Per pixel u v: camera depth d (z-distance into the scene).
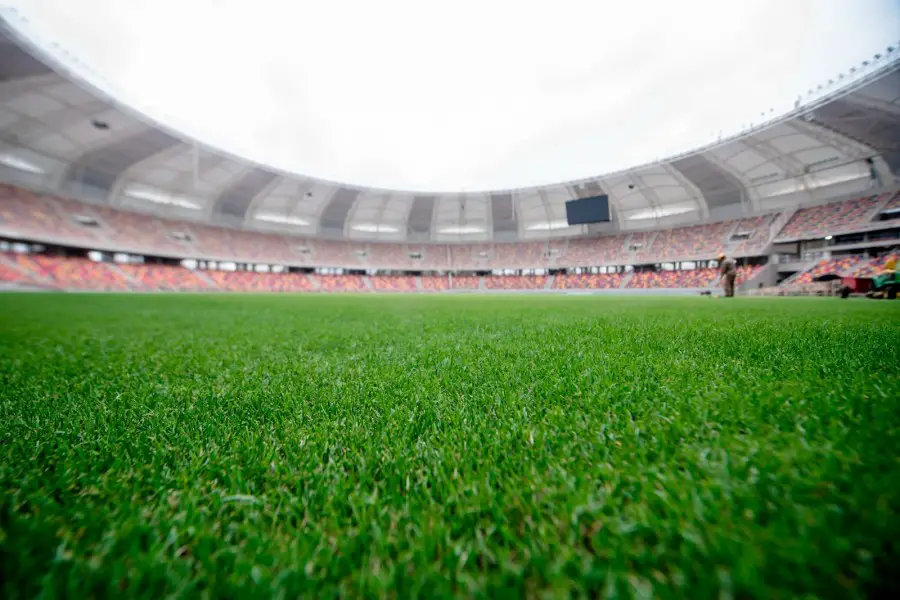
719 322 3.30
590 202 38.16
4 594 0.44
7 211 25.84
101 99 23.16
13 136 25.20
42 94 22.12
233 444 0.85
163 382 1.51
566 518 0.54
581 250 42.44
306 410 1.07
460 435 0.83
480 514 0.56
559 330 2.86
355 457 0.76
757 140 26.84
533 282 42.72
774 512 0.48
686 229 37.16
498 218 45.75
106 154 28.66
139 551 0.52
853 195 27.39
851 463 0.57
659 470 0.63
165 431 0.95
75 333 3.40
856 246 25.14
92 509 0.62
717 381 1.14
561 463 0.69
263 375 1.58
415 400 1.11
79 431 0.97
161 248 32.94
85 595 0.44
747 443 0.68
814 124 24.08
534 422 0.90
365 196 41.81
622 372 1.32
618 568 0.44
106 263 29.89
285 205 40.94
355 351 2.17
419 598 0.42
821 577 0.38
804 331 2.37
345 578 0.47
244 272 37.69
